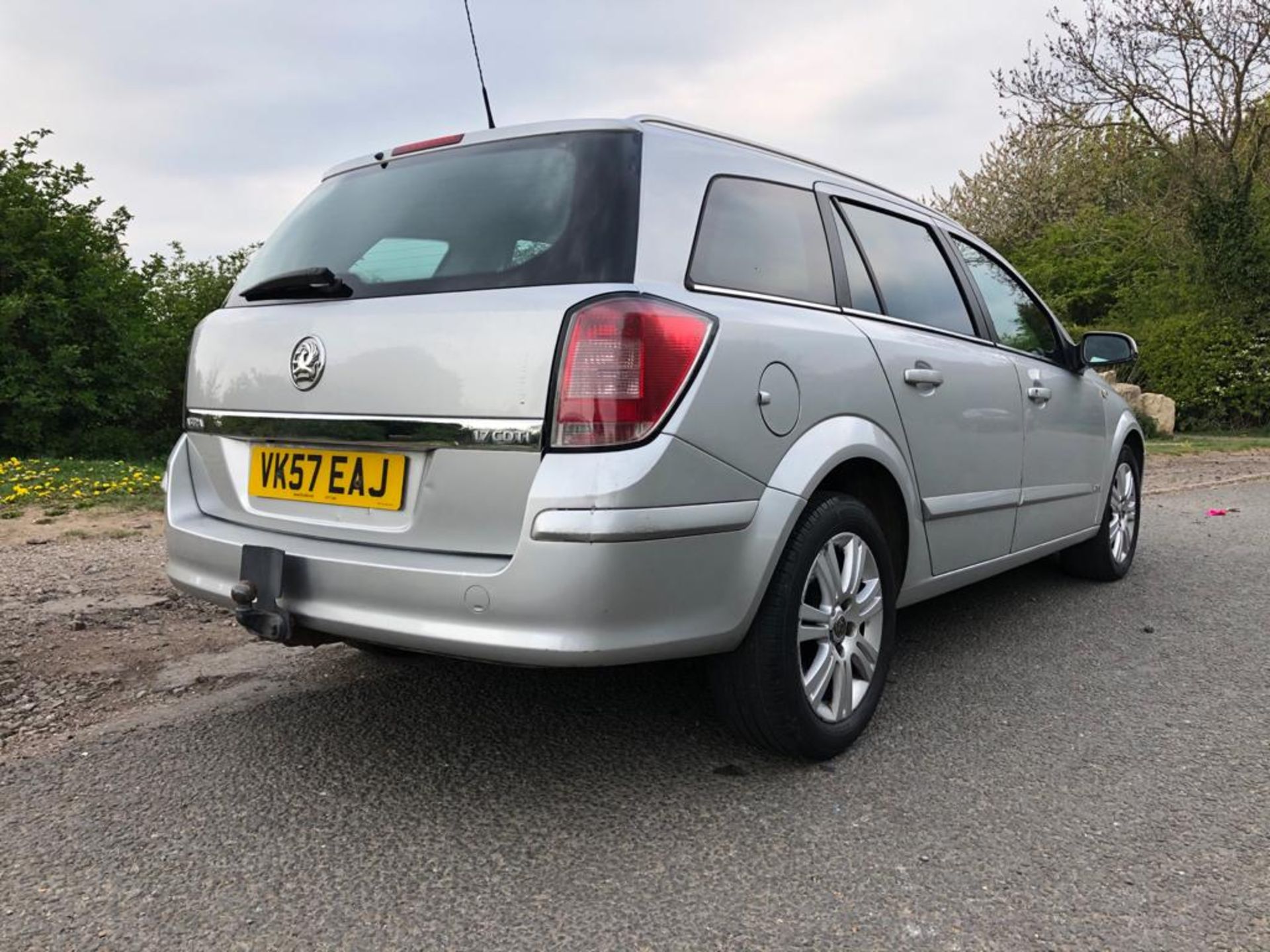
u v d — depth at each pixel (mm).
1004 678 3629
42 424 12648
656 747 2971
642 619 2291
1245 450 14242
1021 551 4105
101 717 3242
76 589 4855
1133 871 2254
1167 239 20047
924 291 3662
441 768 2830
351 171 3127
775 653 2629
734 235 2785
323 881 2229
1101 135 20266
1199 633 4234
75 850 2365
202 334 3029
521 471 2285
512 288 2445
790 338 2715
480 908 2119
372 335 2541
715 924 2053
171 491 3018
